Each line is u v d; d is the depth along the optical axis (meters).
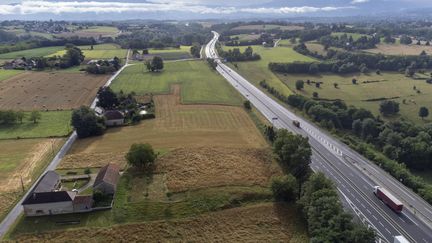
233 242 81.06
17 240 79.31
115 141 133.50
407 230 86.19
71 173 108.00
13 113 152.25
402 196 101.12
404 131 145.12
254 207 92.75
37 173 108.94
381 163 119.44
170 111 169.50
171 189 98.25
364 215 91.69
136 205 91.06
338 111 166.88
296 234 84.06
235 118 161.12
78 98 192.00
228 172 108.19
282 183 94.75
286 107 184.50
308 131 150.88
